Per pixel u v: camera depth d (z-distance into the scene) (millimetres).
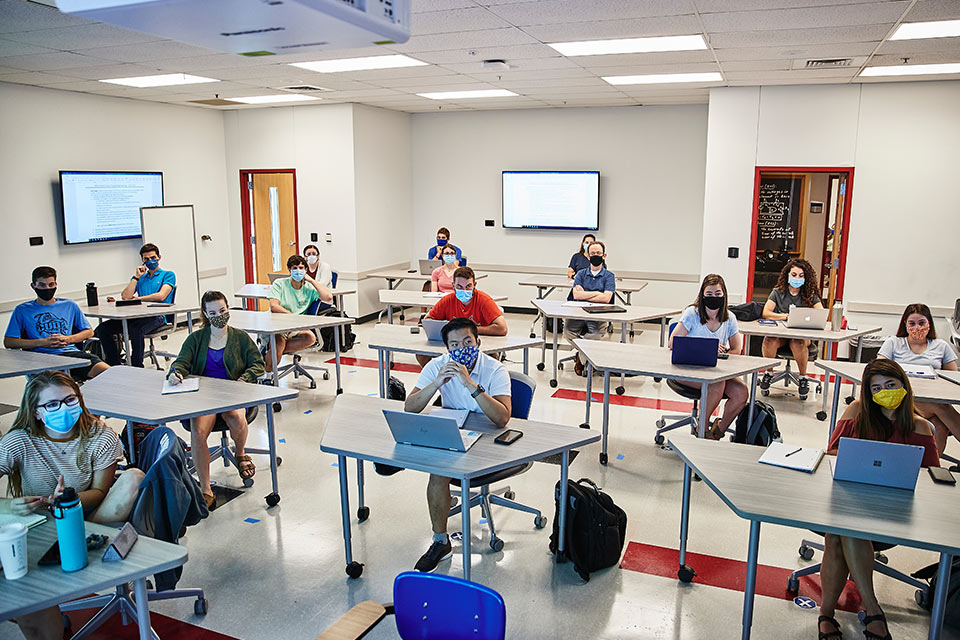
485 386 3523
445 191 10250
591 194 9391
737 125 7176
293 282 6836
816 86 6883
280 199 9719
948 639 2799
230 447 4613
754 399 4426
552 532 3559
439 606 1932
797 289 6207
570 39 4766
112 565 2166
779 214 7426
